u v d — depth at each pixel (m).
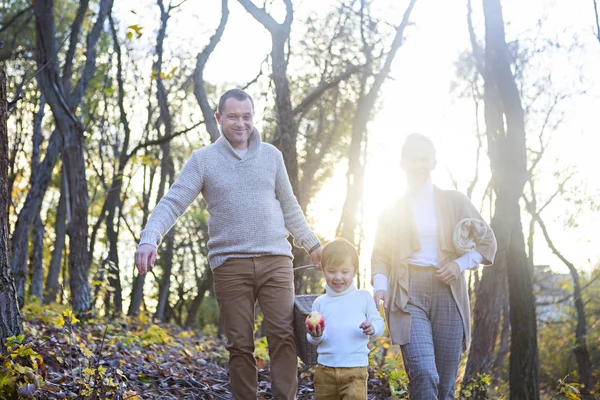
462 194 4.40
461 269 4.19
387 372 6.47
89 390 4.54
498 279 7.55
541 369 23.83
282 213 4.63
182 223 29.36
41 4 10.69
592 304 24.58
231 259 4.39
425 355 4.10
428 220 4.32
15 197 22.05
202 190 4.52
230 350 4.43
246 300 4.43
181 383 6.19
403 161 4.39
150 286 29.77
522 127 6.20
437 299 4.25
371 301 4.24
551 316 25.89
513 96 6.21
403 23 10.34
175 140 24.91
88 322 9.34
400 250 4.32
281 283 4.46
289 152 8.99
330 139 17.39
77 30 13.14
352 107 16.92
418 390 4.06
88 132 19.77
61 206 20.97
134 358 6.88
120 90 17.14
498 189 6.26
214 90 21.84
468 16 7.96
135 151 15.26
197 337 13.86
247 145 4.57
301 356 4.51
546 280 24.70
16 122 20.70
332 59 14.73
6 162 4.61
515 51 17.14
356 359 4.14
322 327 4.05
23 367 4.12
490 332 7.50
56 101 10.89
